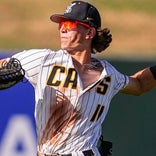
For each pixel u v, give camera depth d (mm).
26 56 13883
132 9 68062
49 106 13992
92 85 14227
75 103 14062
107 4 68562
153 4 69250
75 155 14211
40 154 14320
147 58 26062
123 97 24953
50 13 66500
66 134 14141
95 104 14328
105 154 15109
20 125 22000
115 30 63906
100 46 14922
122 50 59562
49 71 13953
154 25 65188
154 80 16031
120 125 24953
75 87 14023
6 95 21797
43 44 60531
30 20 65125
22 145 22047
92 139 14469
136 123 25094
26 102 21922
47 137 14188
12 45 60125
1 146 21922
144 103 25141
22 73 13602
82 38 14375
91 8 14469
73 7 14352
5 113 21859
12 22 64812
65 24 14320
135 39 62562
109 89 14641
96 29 14562
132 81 15555
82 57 14398
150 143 25188
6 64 13500
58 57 14062
